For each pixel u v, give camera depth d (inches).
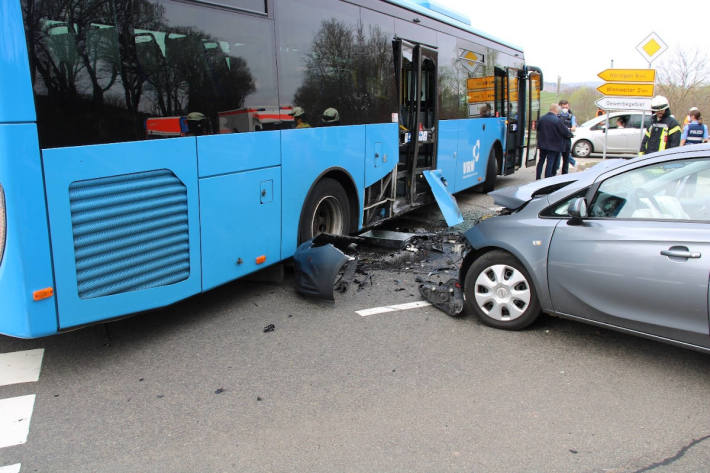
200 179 175.8
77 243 143.3
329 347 175.6
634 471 114.2
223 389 148.3
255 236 203.8
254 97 195.9
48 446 122.2
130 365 162.2
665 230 147.5
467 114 408.5
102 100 145.2
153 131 159.0
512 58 512.1
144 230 159.5
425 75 341.4
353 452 120.3
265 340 180.9
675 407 139.4
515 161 553.3
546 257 171.2
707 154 149.2
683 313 143.5
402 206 323.6
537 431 128.6
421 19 323.9
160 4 158.9
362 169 271.1
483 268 189.5
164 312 205.8
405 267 263.4
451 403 141.3
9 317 138.1
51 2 132.8
